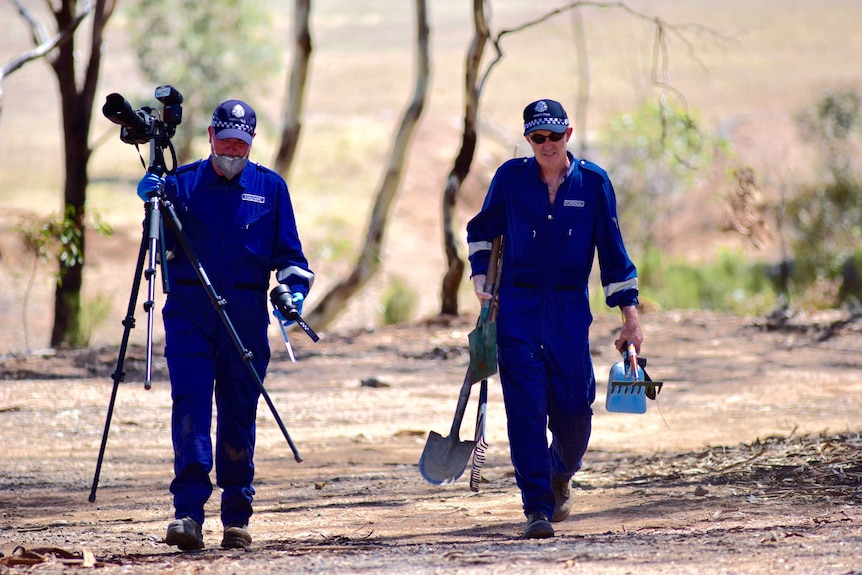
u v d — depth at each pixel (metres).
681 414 30.39
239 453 14.81
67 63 47.78
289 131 50.09
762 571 11.18
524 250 15.11
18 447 26.62
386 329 45.78
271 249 14.92
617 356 40.31
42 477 23.09
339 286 49.97
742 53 173.12
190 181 14.72
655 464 21.73
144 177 14.59
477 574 11.45
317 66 174.88
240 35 98.38
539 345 15.04
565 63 168.50
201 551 14.17
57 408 31.89
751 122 117.56
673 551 12.53
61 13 48.03
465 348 41.84
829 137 78.50
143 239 14.40
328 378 37.44
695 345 42.47
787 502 16.36
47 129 133.75
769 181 83.19
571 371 15.11
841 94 80.06
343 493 20.66
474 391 35.28
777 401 32.06
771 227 76.75
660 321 46.72
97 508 19.58
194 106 97.88
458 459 15.39
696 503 16.95
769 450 21.52
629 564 11.77
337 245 90.94
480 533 15.63
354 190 107.06
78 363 38.62
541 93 151.12
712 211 94.19
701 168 50.59
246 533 14.70
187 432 14.14
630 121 71.69
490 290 15.42
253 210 14.73
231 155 14.60
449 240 47.75
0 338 70.00
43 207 97.69
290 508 18.98
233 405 14.75
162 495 20.98
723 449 22.48
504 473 22.45
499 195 15.39
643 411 15.21
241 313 14.64
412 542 14.78
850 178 73.44
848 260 69.50
